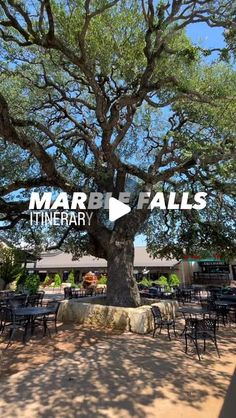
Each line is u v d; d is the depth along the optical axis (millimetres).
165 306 10227
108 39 9664
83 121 13109
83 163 11773
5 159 12656
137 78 10312
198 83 10258
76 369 5551
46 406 4102
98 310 9430
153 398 4355
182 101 10883
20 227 15477
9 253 20266
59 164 12867
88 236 13117
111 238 10758
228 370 5559
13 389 4660
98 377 5160
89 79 8836
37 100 12062
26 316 8195
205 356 6434
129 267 10375
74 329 8891
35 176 12984
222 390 4629
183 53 8180
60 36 9398
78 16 8930
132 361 6031
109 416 3830
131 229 10742
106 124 9711
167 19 7883
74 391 4582
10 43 10094
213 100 9414
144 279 26359
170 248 15992
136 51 9867
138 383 4906
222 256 14695
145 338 7953
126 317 8867
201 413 3902
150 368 5629
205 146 8875
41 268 33188
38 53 10453
